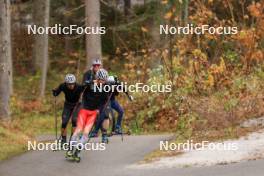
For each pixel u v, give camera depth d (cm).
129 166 1171
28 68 3600
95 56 2373
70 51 3747
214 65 1950
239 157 1147
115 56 3516
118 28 3067
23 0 3984
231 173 1009
